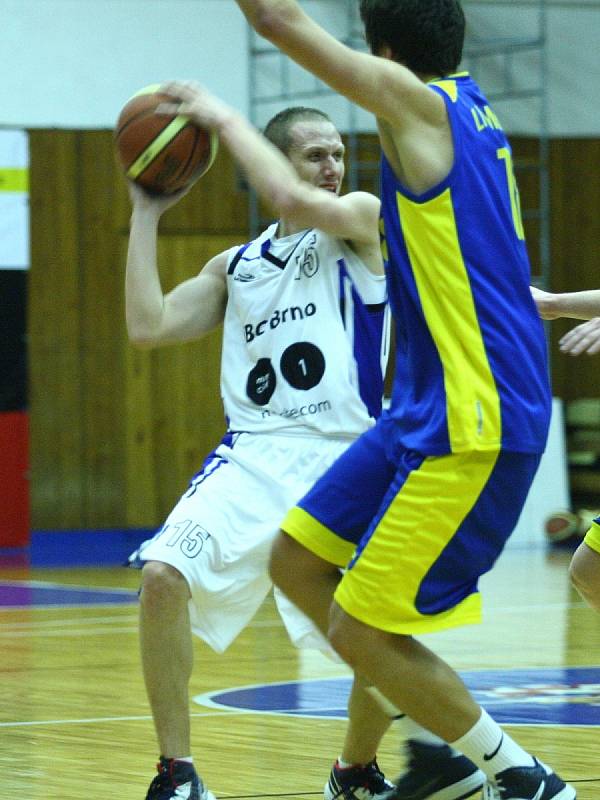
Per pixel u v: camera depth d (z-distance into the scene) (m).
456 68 4.55
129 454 22.08
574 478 22.45
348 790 5.23
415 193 4.26
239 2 4.11
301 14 4.08
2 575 17.58
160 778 5.11
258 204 22.59
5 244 21.42
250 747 6.46
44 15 21.45
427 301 4.28
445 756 4.51
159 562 5.18
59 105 21.59
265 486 5.42
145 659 5.17
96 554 20.62
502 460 4.25
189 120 5.12
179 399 22.30
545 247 21.95
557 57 23.33
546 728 6.93
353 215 4.95
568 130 23.44
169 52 21.92
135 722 7.23
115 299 22.00
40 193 21.59
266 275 5.63
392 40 4.47
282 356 5.57
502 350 4.27
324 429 5.50
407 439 4.33
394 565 4.25
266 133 5.72
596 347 5.62
